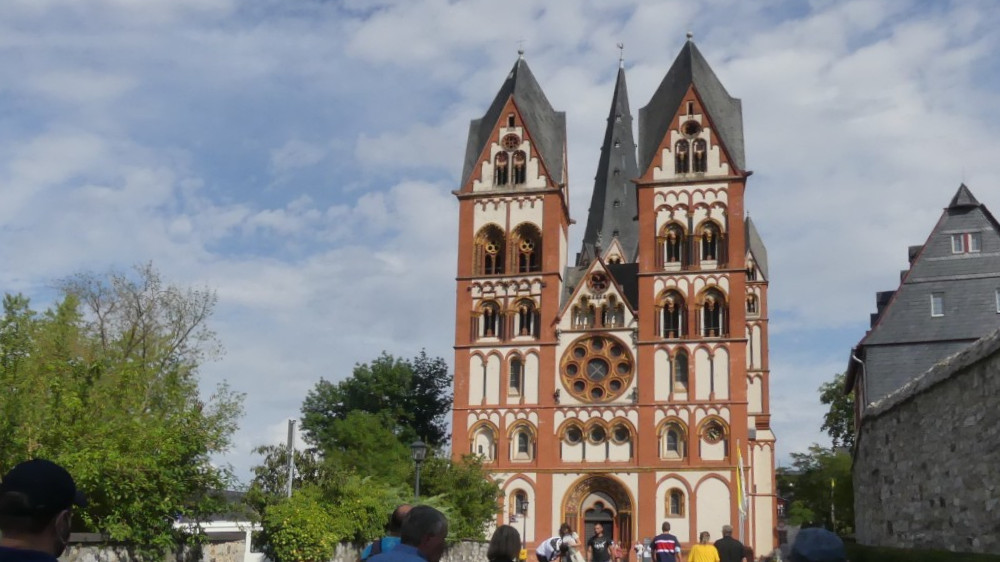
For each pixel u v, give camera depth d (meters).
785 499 126.31
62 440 28.33
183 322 66.62
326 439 94.75
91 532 27.73
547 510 86.62
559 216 93.06
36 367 29.39
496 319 91.75
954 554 29.47
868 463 50.72
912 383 40.25
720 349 86.94
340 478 46.84
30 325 30.16
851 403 104.06
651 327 88.38
